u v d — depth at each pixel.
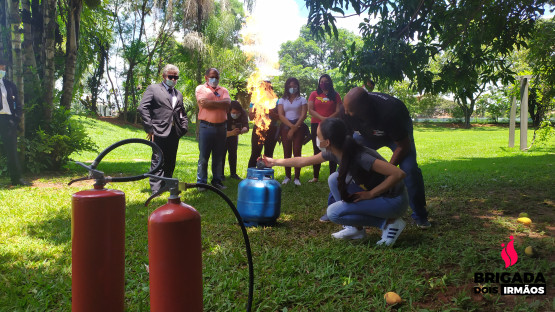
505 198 5.95
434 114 76.50
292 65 61.00
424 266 3.18
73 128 9.77
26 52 9.19
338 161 3.64
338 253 3.42
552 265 3.10
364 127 4.00
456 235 4.07
